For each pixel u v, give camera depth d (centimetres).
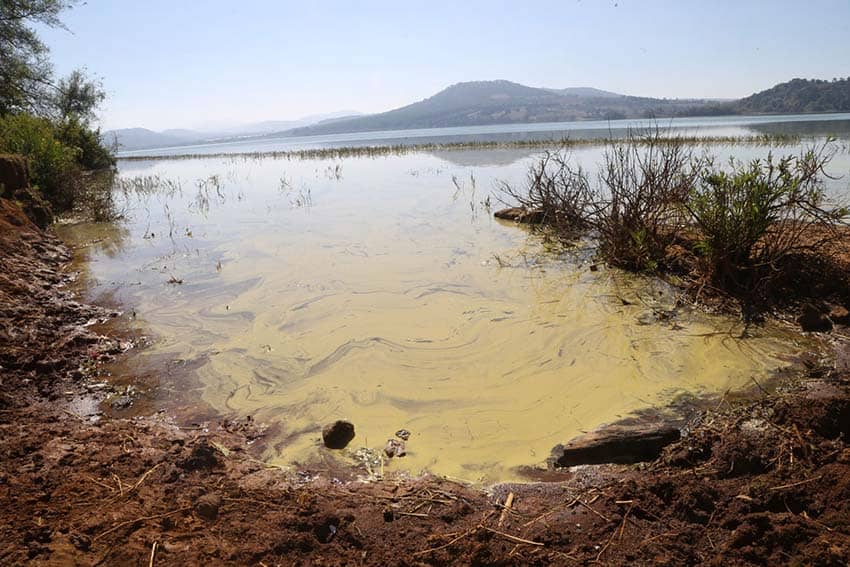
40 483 286
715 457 303
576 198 853
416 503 288
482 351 478
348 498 292
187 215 1174
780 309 516
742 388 397
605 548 248
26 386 424
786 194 616
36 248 805
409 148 3000
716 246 561
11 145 1217
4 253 720
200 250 852
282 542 249
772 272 544
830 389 371
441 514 279
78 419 381
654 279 627
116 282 698
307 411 397
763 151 1727
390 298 609
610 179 809
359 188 1449
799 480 273
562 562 242
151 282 695
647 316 532
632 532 257
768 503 263
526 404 396
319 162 2461
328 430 358
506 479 319
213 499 276
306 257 780
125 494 280
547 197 899
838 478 266
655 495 277
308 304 599
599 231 793
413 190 1362
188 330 541
